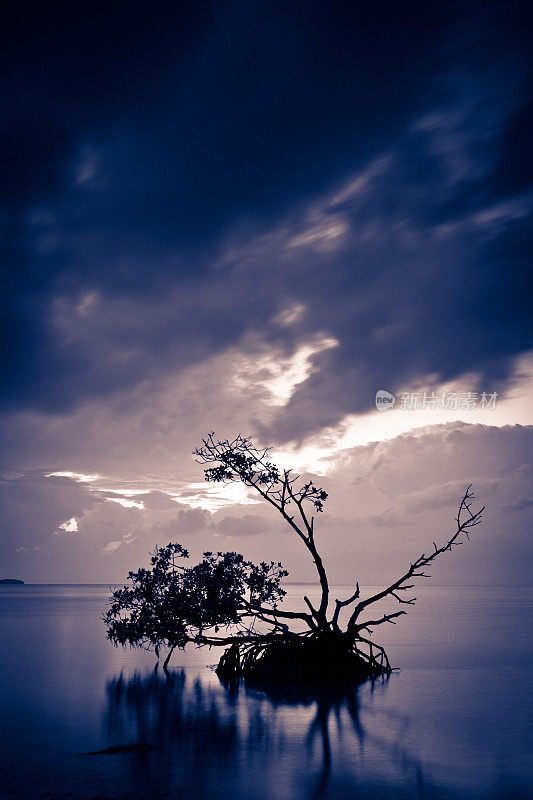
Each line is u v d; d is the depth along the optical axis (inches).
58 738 681.0
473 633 1939.0
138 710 823.1
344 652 1073.5
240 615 1123.3
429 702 884.6
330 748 650.8
